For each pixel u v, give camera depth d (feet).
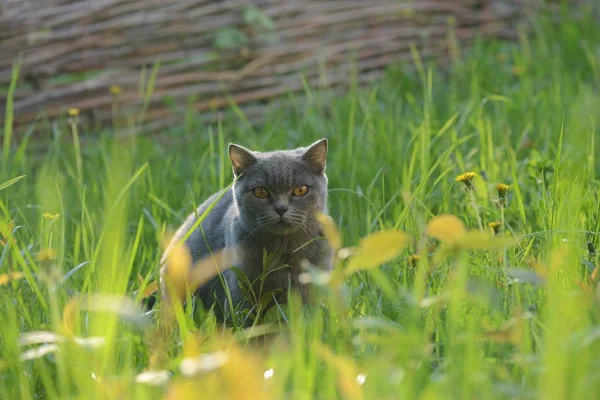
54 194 29.25
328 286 15.47
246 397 13.23
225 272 24.52
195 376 13.37
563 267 20.07
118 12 47.01
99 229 27.94
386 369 14.76
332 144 37.60
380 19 52.60
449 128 36.35
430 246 22.86
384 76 48.49
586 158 30.12
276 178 24.14
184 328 17.44
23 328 19.85
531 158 31.55
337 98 44.91
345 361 14.89
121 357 17.62
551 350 13.87
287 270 24.11
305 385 14.83
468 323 17.78
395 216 28.48
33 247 25.16
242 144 39.45
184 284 24.41
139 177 32.71
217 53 48.75
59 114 44.60
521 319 16.39
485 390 14.21
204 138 42.14
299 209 24.31
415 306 15.97
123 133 43.21
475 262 21.71
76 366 15.70
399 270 22.33
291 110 45.62
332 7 51.78
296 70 49.32
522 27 55.31
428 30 53.52
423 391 14.93
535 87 44.78
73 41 46.11
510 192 29.37
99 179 35.06
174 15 48.14
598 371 14.02
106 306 15.40
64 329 15.60
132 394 15.48
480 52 50.08
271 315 22.34
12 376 16.51
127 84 46.16
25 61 45.03
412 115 40.78
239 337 18.49
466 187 22.81
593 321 17.49
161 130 45.16
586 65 48.93
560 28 54.90
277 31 50.01
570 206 23.68
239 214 24.64
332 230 16.70
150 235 29.71
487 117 36.96
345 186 32.27
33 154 41.29
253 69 48.24
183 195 33.24
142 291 19.31
